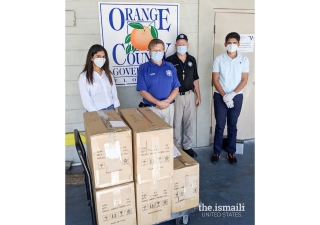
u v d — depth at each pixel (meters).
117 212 1.66
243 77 2.96
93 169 1.55
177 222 2.06
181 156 2.01
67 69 2.90
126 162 1.61
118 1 2.90
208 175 2.91
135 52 3.06
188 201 1.92
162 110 2.70
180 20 3.16
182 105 3.10
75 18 2.81
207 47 3.31
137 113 1.96
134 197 1.70
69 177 2.78
